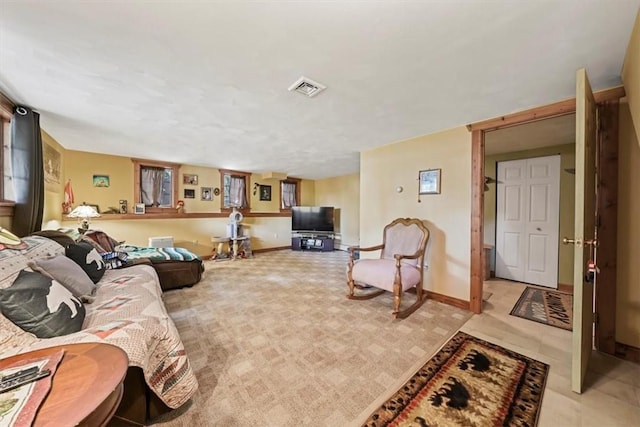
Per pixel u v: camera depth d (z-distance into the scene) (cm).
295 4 116
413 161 331
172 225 511
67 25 129
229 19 125
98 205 431
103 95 211
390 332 229
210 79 184
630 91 152
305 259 571
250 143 363
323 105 230
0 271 133
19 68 170
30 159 235
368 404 146
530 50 150
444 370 175
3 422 61
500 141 343
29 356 89
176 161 501
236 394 153
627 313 194
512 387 159
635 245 191
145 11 120
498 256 410
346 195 699
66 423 62
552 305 293
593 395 152
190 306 290
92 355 91
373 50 150
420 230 307
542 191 372
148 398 131
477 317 262
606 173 199
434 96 212
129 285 215
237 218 570
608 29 131
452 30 133
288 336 222
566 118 263
